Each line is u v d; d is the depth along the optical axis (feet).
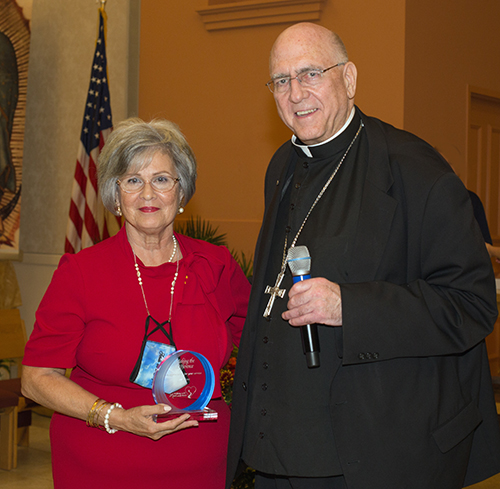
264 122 18.71
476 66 18.95
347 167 6.17
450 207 5.34
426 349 5.23
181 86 20.03
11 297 19.57
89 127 17.66
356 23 17.01
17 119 19.21
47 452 16.05
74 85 19.75
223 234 18.37
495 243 20.11
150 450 6.18
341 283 5.44
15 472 14.56
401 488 5.28
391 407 5.37
